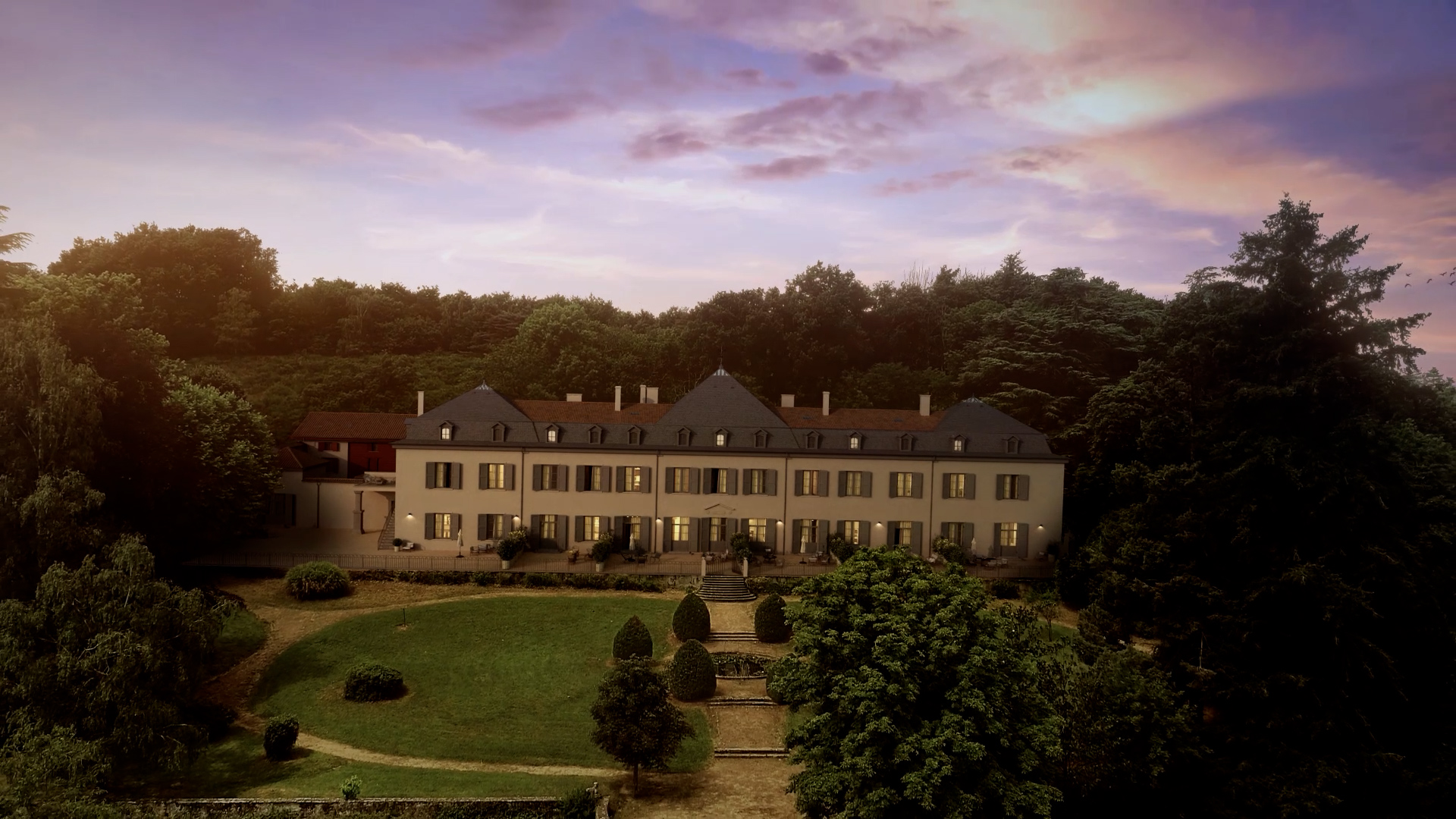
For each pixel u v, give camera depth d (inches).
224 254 3705.7
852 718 912.3
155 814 971.9
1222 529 1312.7
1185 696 1232.8
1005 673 904.9
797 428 2091.5
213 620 1213.1
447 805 1017.5
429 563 1856.5
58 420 1219.2
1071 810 1059.3
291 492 2237.9
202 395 1958.7
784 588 1781.5
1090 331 2620.6
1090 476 2062.0
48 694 1033.5
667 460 2026.3
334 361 3580.2
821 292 3277.6
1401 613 1174.3
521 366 2878.9
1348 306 1240.8
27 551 1172.5
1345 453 1201.4
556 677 1432.1
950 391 2780.5
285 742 1152.8
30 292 1530.5
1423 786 1089.4
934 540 2043.6
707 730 1286.9
